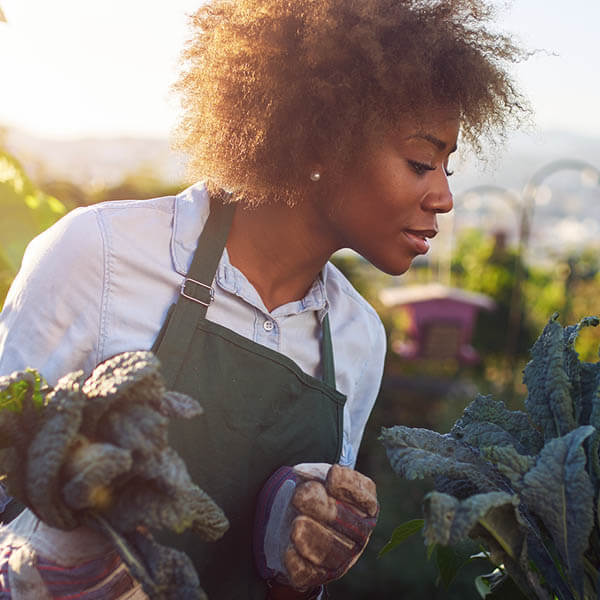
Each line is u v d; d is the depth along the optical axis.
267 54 1.05
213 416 1.04
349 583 3.43
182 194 1.15
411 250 1.08
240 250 1.12
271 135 1.05
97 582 0.90
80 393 0.76
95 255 1.06
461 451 0.94
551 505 0.83
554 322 0.97
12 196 1.69
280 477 1.03
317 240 1.11
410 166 1.04
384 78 1.00
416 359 7.31
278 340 1.12
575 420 0.93
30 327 1.06
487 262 8.30
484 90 1.05
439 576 1.10
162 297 1.07
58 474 0.74
